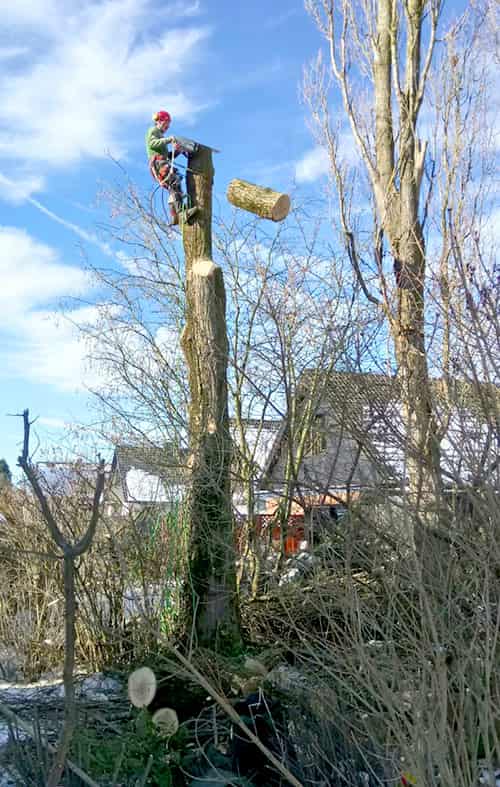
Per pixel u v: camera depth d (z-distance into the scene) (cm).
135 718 506
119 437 897
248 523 791
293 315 840
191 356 773
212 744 482
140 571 757
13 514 794
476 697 350
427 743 335
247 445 862
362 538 510
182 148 778
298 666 549
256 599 747
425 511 450
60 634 756
